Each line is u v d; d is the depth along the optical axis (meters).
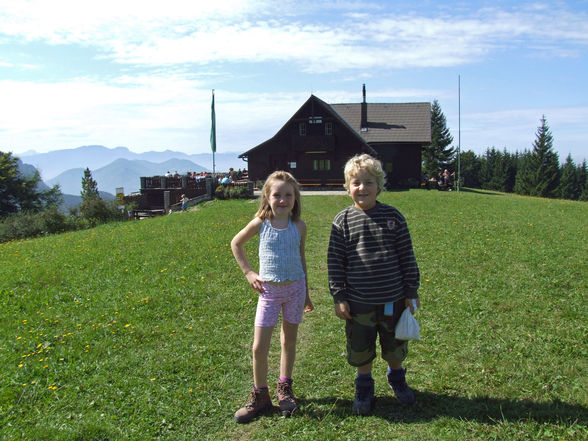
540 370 3.81
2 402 3.57
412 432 3.06
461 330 4.82
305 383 3.85
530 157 69.62
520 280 6.54
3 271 8.16
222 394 3.72
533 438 2.89
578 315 5.09
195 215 17.02
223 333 4.98
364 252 3.23
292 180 3.43
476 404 3.35
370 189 3.26
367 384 3.40
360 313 3.25
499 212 15.24
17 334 5.03
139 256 8.91
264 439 3.10
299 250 3.50
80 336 4.93
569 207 17.27
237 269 7.75
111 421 3.33
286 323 3.43
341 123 36.72
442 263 7.74
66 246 10.98
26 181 43.69
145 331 5.04
